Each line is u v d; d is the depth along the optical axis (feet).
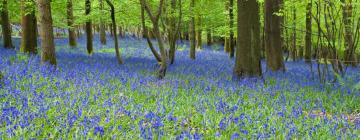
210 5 69.67
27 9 55.36
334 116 26.43
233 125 21.26
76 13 81.56
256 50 42.83
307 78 47.75
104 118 20.90
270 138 19.61
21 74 31.32
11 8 70.90
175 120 21.54
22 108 20.84
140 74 41.19
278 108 27.35
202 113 23.85
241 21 41.98
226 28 85.76
